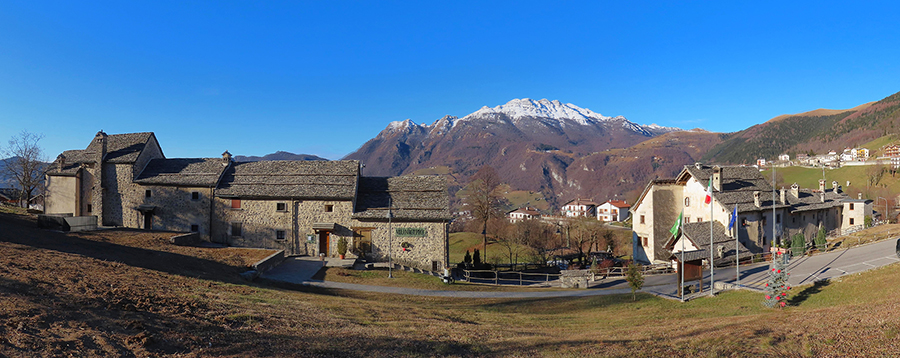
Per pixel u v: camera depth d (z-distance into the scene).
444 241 41.53
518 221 91.25
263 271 32.25
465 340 15.20
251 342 12.64
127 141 49.62
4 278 14.38
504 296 30.44
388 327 16.61
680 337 15.55
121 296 15.08
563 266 55.03
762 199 49.25
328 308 19.31
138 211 46.03
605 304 26.80
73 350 9.97
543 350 14.02
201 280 21.44
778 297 22.30
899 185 115.88
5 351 9.20
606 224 120.75
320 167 46.81
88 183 47.81
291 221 42.94
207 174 46.09
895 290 20.83
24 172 61.28
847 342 13.23
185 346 11.52
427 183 46.25
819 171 138.88
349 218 42.22
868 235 46.97
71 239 29.55
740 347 13.47
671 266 44.75
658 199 52.19
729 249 42.66
